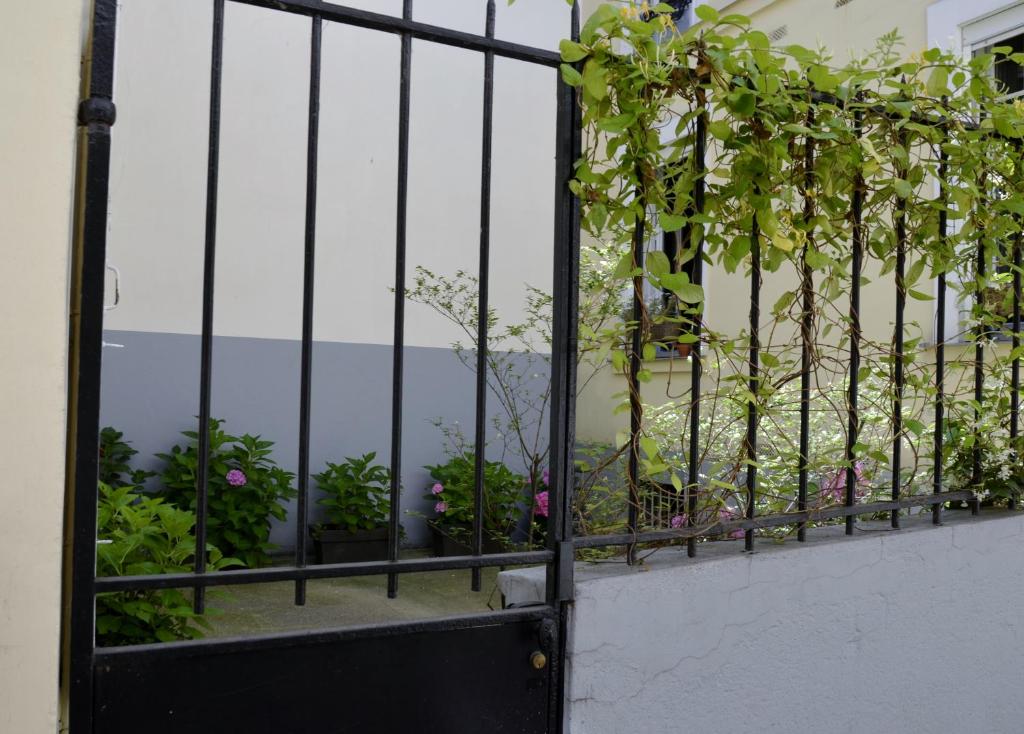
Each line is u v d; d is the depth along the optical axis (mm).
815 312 2215
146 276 5652
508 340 6680
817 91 2146
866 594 2188
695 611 1889
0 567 1244
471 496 5613
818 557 2096
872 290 4465
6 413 1251
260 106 6000
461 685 1640
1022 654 2545
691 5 5875
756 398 2100
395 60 6469
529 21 7027
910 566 2281
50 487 1271
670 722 1848
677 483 1968
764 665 1997
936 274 2475
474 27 6816
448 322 6578
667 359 5055
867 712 2180
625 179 1918
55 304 1281
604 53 1814
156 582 1385
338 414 6223
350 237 6281
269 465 5988
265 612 4387
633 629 1795
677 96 1983
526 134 7016
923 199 2424
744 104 1903
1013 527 2539
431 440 6484
